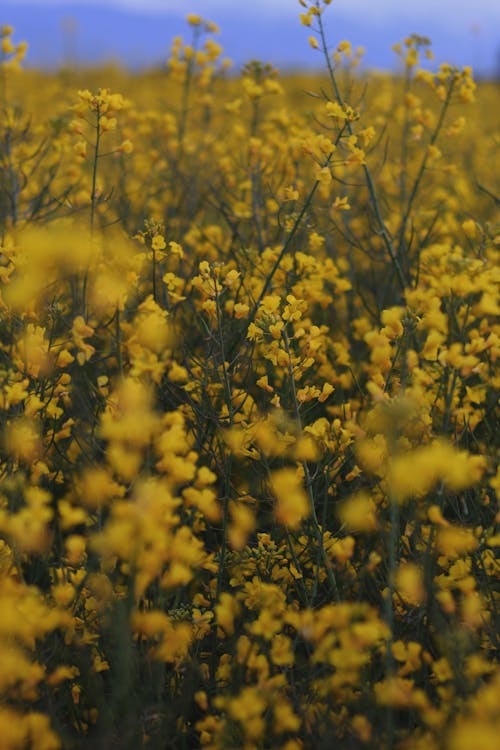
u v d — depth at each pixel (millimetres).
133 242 3248
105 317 3143
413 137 4199
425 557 2072
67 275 2746
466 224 3051
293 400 2625
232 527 2582
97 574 2154
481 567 2258
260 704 1729
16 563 2143
